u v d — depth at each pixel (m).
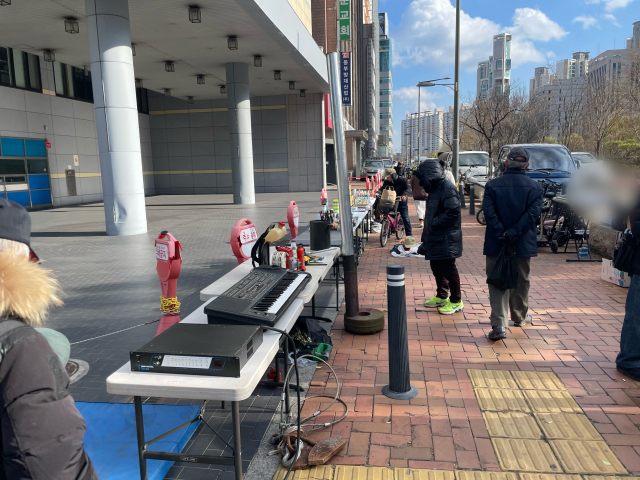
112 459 2.62
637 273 3.55
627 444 2.81
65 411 1.04
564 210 8.41
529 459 2.69
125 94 10.71
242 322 2.49
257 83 21.94
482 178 17.31
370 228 11.55
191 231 11.56
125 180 10.93
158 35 14.16
